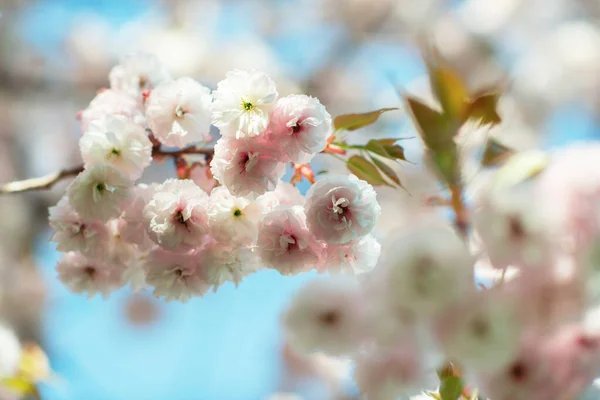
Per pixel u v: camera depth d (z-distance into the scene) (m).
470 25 3.27
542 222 1.13
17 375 1.62
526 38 3.29
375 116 1.32
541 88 3.16
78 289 1.36
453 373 1.18
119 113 1.36
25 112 3.32
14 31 3.29
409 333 1.13
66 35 3.39
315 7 3.71
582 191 1.13
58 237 1.33
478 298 1.13
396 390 1.15
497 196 1.14
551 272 1.13
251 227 1.29
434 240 1.13
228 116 1.26
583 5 3.39
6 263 3.01
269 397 2.79
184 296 1.31
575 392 1.14
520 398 1.14
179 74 3.12
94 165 1.30
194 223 1.29
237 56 3.24
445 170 1.24
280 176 1.28
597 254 1.13
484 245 1.14
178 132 1.33
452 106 1.26
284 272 1.27
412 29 3.45
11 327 2.87
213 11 3.49
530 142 3.03
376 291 1.14
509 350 1.13
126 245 1.33
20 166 3.24
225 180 1.27
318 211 1.26
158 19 3.48
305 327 1.16
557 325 1.13
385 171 1.31
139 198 1.31
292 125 1.26
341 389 2.83
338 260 1.28
